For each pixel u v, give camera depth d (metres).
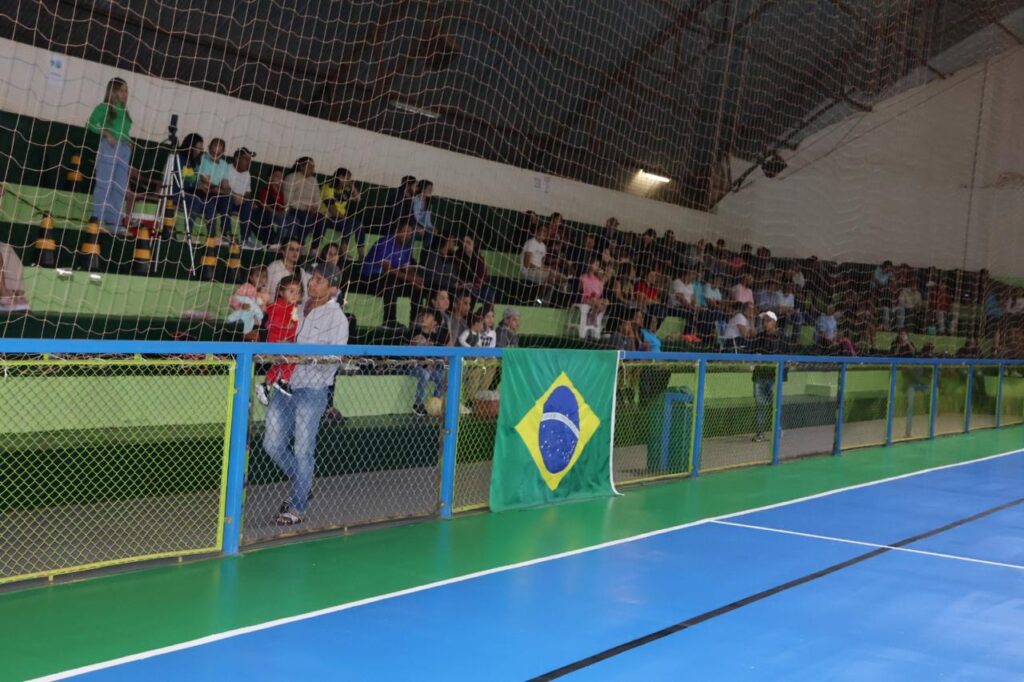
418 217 11.64
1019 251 20.95
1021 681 4.38
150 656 4.22
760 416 11.03
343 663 4.25
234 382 5.96
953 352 19.72
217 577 5.49
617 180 15.80
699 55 16.03
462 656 4.41
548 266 13.58
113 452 6.97
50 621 4.61
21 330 8.14
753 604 5.41
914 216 19.89
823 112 18.12
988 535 7.57
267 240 10.61
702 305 15.53
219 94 11.16
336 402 9.23
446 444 7.34
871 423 13.09
